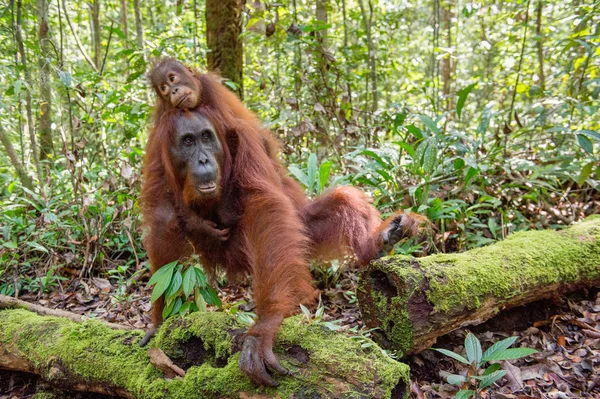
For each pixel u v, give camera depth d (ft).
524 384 10.28
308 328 8.34
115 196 18.88
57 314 11.84
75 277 16.85
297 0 31.96
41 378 10.46
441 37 39.52
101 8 44.88
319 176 15.90
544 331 12.15
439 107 31.24
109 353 9.45
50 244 16.99
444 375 10.42
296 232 9.64
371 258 12.79
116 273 16.88
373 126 21.95
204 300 10.89
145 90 23.30
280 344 8.16
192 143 10.57
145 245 11.44
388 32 34.09
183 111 10.80
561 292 12.64
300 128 20.12
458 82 41.47
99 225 17.24
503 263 11.58
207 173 10.25
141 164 20.01
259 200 10.07
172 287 10.07
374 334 11.16
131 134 21.16
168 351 9.05
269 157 12.73
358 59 26.84
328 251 13.33
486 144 22.53
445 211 15.06
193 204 10.92
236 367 8.17
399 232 12.53
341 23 38.52
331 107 21.67
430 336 10.52
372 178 18.17
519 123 19.56
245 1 21.98
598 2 19.22
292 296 8.82
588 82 19.56
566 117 23.75
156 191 11.27
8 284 16.14
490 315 11.37
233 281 12.48
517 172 17.83
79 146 17.79
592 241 13.19
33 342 10.32
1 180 24.45
